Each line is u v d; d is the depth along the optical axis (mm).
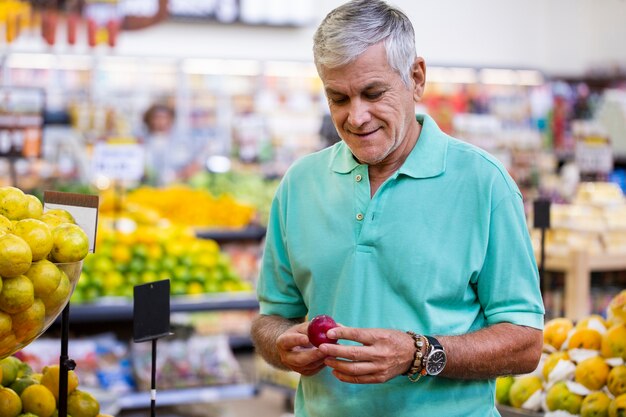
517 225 1935
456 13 9617
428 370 1796
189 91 8492
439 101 9305
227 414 5539
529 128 9422
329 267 2021
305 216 2088
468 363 1833
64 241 1834
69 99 8086
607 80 9633
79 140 7844
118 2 7809
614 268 4652
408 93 1905
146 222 5828
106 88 8211
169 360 4750
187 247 5211
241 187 7676
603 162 6504
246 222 6887
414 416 1922
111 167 5422
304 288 2102
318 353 1803
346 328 1775
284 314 2197
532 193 8680
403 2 9461
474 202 1938
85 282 4742
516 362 1883
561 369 2596
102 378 4633
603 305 4844
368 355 1739
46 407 2121
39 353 4484
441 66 9281
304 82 8883
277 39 8922
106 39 7152
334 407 1989
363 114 1835
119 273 4887
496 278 1927
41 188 6617
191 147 8398
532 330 1898
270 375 5227
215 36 8711
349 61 1812
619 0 10164
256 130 8570
